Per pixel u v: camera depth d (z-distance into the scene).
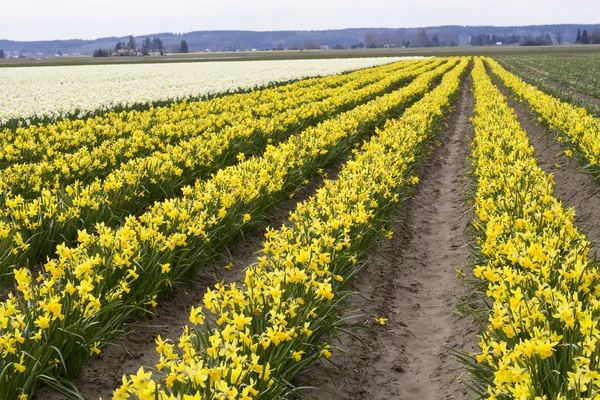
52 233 7.56
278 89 30.06
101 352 5.69
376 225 8.70
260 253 8.67
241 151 13.67
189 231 6.88
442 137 19.09
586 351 3.72
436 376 5.62
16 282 6.93
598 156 10.90
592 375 3.41
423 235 10.02
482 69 43.22
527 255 5.43
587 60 68.31
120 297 5.83
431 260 8.91
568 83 37.00
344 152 14.79
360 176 9.39
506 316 4.41
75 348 5.11
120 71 45.31
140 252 6.28
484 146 12.43
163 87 29.12
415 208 11.41
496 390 3.76
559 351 4.14
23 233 7.33
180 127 15.59
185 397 3.24
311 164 12.15
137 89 27.36
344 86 29.88
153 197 10.02
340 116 17.78
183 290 6.90
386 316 6.86
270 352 4.56
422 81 31.77
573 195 11.34
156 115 18.66
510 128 15.37
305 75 39.50
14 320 4.59
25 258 7.28
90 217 8.17
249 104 22.38
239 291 5.10
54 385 4.87
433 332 6.61
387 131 15.02
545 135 17.22
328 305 5.59
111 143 13.56
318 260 5.74
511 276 4.89
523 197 7.93
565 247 6.07
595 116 19.59
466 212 10.34
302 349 4.98
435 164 15.25
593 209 10.24
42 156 12.48
